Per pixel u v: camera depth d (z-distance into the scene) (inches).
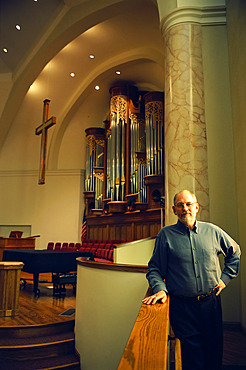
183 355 74.3
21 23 367.9
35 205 491.2
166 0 196.9
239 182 159.3
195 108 177.6
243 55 145.4
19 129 501.7
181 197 81.6
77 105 468.4
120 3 294.5
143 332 50.6
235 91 164.9
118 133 410.6
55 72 428.8
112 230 423.2
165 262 81.0
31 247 373.1
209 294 76.5
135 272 135.8
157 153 353.4
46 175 491.5
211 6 185.2
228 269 81.5
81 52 389.1
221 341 76.1
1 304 189.0
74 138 498.0
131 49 378.3
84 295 160.6
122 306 136.4
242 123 151.0
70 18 331.3
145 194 365.7
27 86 431.8
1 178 502.3
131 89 422.3
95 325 145.9
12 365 152.8
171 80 185.6
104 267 145.0
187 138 174.9
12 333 169.5
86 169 468.1
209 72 182.2
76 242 470.0
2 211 494.9
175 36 187.5
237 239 162.9
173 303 78.0
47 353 161.6
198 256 78.2
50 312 198.7
